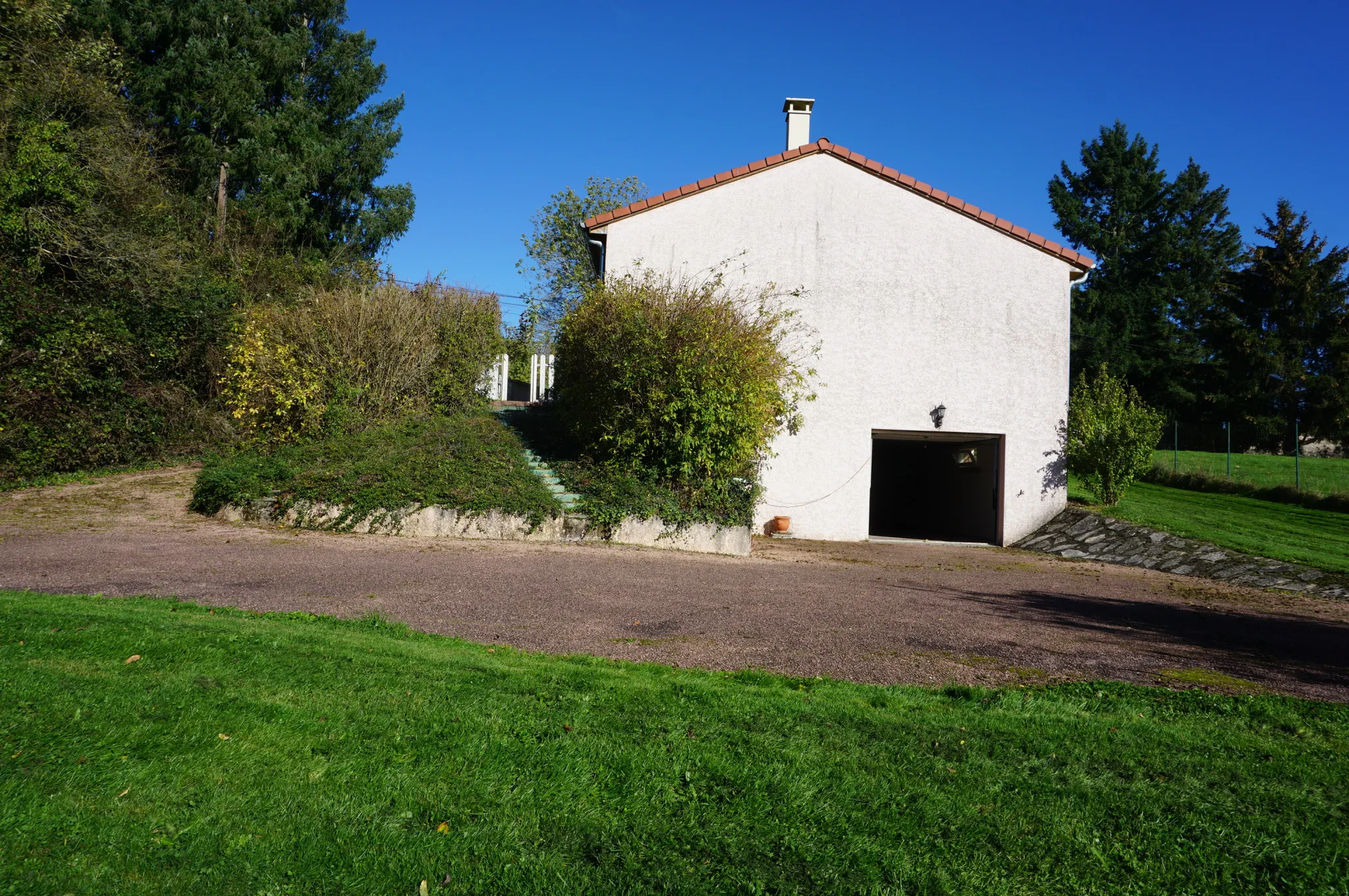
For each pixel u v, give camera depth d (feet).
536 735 13.60
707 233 54.54
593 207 106.01
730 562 39.24
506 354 73.77
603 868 9.90
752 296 54.34
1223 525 51.08
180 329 57.57
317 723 13.52
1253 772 13.75
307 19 112.47
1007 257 56.18
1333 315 118.42
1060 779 13.07
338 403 53.52
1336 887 10.36
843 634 23.98
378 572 29.99
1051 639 24.54
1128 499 60.85
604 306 45.52
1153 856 10.87
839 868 10.13
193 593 24.80
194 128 95.09
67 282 52.49
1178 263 141.59
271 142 97.60
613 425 45.27
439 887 9.36
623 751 13.07
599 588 29.37
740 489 45.42
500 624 23.13
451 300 60.18
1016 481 55.83
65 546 31.78
